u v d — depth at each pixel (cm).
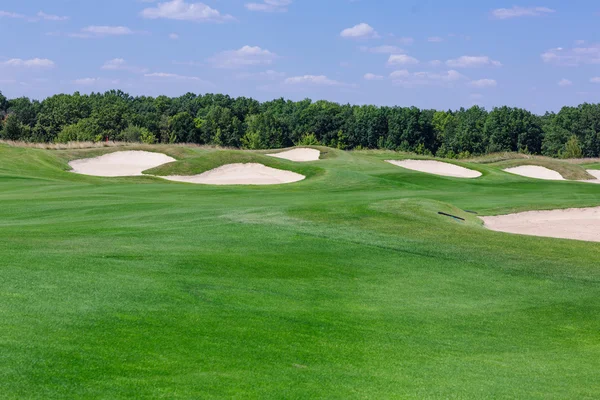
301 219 1942
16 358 696
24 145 5538
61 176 4028
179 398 639
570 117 13462
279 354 810
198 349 792
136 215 2009
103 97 15700
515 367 862
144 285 1073
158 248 1434
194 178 4581
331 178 4109
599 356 942
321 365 787
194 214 2020
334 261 1462
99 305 926
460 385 761
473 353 913
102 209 2155
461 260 1559
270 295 1115
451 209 2350
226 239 1609
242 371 734
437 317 1092
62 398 614
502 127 12938
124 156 5516
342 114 13588
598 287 1380
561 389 781
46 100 13775
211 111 13000
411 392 721
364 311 1084
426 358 864
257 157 4881
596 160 7900
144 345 784
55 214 2044
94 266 1183
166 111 14175
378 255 1555
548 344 993
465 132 12925
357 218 1998
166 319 899
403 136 13038
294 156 6141
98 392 636
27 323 812
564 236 2166
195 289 1090
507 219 2514
